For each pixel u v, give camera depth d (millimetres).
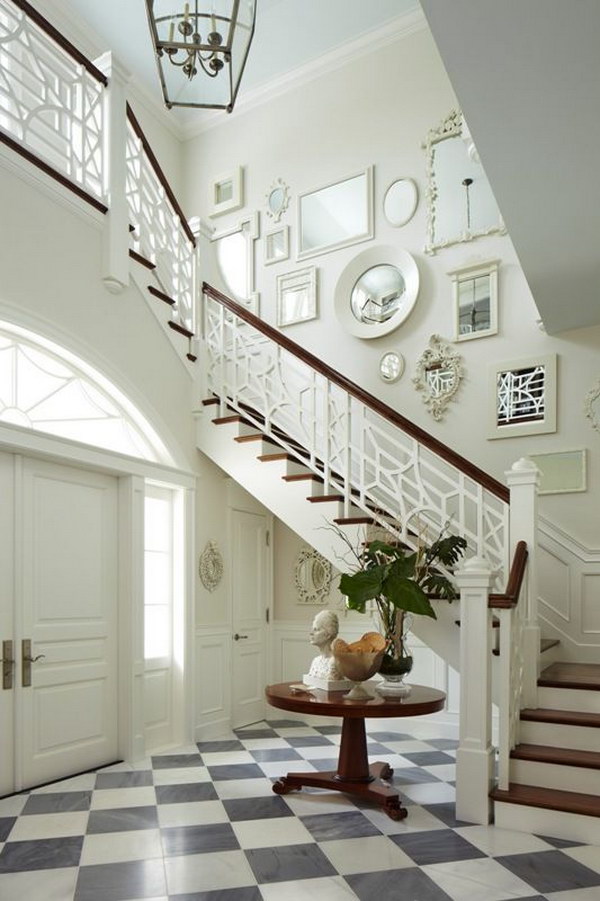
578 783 3533
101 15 6508
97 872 2967
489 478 4527
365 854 3162
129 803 3865
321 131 7027
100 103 4922
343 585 3943
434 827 3500
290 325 6957
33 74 4340
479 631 3676
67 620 4445
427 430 6062
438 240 6188
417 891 2791
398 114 6562
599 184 3367
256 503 6477
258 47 6902
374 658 3830
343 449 5152
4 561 4039
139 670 4852
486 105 2846
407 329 6270
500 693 3670
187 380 5668
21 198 4082
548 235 3881
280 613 6664
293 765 4688
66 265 4406
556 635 5281
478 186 6078
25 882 2871
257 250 7332
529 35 2465
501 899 2727
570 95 2764
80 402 4734
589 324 5340
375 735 5625
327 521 4969
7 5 4215
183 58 3949
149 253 5449
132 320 5039
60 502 4469
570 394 5488
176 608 5395
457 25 2438
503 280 5871
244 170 7523
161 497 5402
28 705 4113
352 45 6824
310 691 4027
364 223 6645
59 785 4188
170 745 5242
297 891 2795
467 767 3602
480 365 5887
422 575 4277
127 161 5387
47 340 4242
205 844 3277
